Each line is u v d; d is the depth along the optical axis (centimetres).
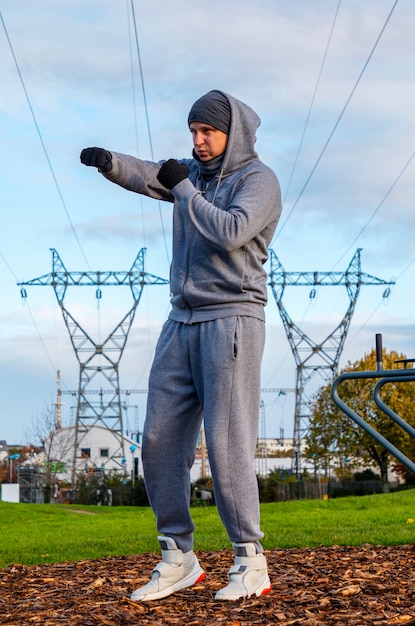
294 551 649
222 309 354
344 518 1080
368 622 327
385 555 596
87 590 452
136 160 391
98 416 4462
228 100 363
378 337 393
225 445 349
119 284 4459
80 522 1416
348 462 4297
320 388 4266
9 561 739
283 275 4462
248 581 360
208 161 367
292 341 4403
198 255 356
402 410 3934
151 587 370
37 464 4875
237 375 350
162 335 371
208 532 947
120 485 4025
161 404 364
